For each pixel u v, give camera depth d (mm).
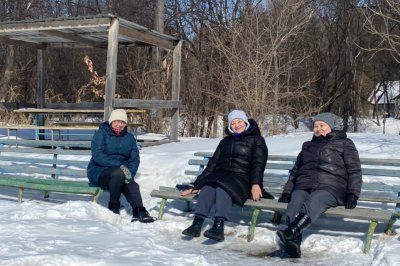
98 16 9367
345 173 5211
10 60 21344
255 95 13320
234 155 5637
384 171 5973
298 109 15648
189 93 16422
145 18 22938
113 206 6191
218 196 5289
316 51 26469
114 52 9312
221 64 15914
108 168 6293
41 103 12273
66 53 23453
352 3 27266
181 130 16125
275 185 6527
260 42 14531
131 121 13984
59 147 9109
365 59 29500
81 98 19641
